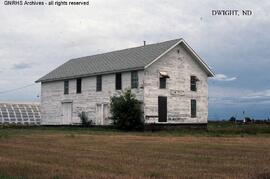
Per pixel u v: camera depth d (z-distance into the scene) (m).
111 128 51.22
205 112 55.25
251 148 25.20
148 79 49.72
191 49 53.19
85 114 56.44
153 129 49.38
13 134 39.53
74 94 58.38
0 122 67.00
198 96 54.69
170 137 36.31
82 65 60.22
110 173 14.99
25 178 13.95
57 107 61.19
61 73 61.12
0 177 14.09
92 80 55.81
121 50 59.16
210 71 55.19
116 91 52.38
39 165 16.92
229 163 17.97
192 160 18.95
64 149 24.22
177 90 52.44
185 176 14.41
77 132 44.28
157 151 23.11
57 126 60.59
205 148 25.09
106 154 21.45
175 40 52.44
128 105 48.47
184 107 53.00
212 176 14.41
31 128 56.03
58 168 16.09
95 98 55.16
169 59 51.91
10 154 21.42
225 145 27.38
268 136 39.31
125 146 26.38
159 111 50.50
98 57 60.84
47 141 30.58
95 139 32.81
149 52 52.19
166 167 16.59
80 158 19.58
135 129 48.78
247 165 17.28
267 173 14.84
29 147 25.50
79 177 14.02
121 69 51.22
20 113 69.75
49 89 62.88
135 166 16.81
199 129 52.31
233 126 61.97
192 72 54.25
